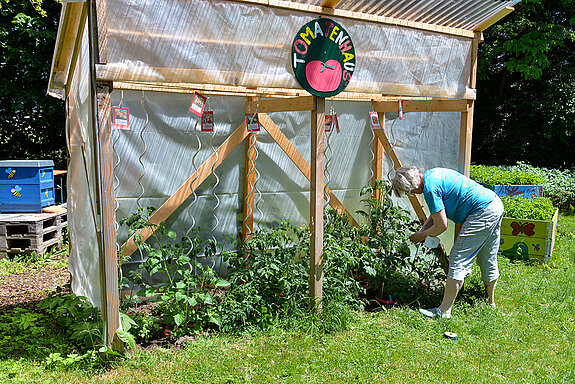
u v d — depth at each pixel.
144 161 4.93
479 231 4.36
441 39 4.58
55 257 6.54
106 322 3.43
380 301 4.84
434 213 4.34
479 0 4.38
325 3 3.86
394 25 4.26
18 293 5.12
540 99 13.79
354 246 4.68
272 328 4.00
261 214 5.59
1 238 6.24
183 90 4.86
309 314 4.14
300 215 5.84
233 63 3.55
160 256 3.93
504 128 14.49
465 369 3.44
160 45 3.28
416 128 5.99
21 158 11.65
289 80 3.80
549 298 4.95
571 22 12.98
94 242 3.77
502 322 4.27
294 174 5.71
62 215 6.95
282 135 5.41
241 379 3.25
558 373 3.40
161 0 3.24
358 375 3.32
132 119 4.82
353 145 6.07
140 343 3.86
